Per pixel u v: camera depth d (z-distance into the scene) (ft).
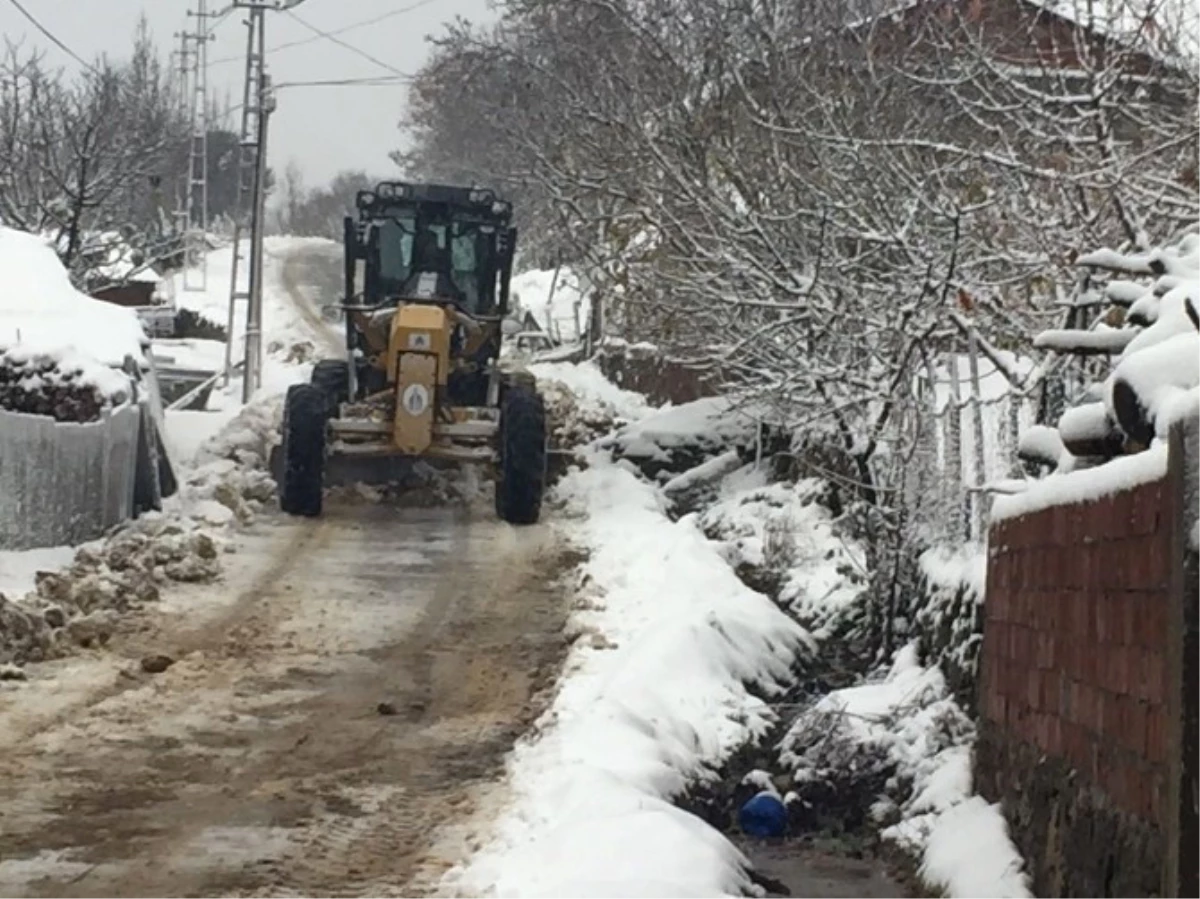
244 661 36.73
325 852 23.94
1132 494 17.57
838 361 44.78
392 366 54.39
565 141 65.67
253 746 30.01
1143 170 36.37
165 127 147.13
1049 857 20.57
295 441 54.29
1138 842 16.74
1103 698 18.51
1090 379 33.32
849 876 25.64
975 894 21.95
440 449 54.44
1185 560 14.96
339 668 36.37
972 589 30.19
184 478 57.57
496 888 21.77
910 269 39.81
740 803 29.48
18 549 44.98
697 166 54.85
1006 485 26.61
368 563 48.03
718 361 49.34
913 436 37.83
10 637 35.78
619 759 27.63
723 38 55.88
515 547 50.83
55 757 28.86
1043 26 48.32
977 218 40.60
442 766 28.91
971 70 39.32
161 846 24.09
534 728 30.89
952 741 29.01
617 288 73.77
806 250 46.70
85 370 49.39
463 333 57.77
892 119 47.65
